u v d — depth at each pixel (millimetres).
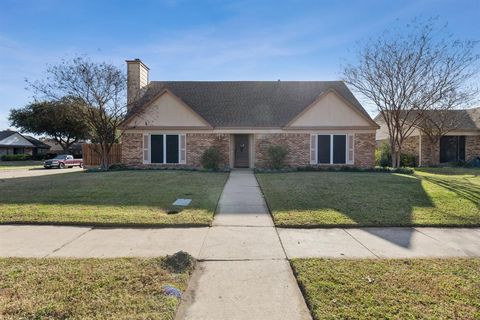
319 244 5309
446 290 3533
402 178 13406
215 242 5418
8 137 45750
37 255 4730
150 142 19062
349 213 7246
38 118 41562
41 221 6508
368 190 10148
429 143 23172
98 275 3922
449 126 22766
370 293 3463
